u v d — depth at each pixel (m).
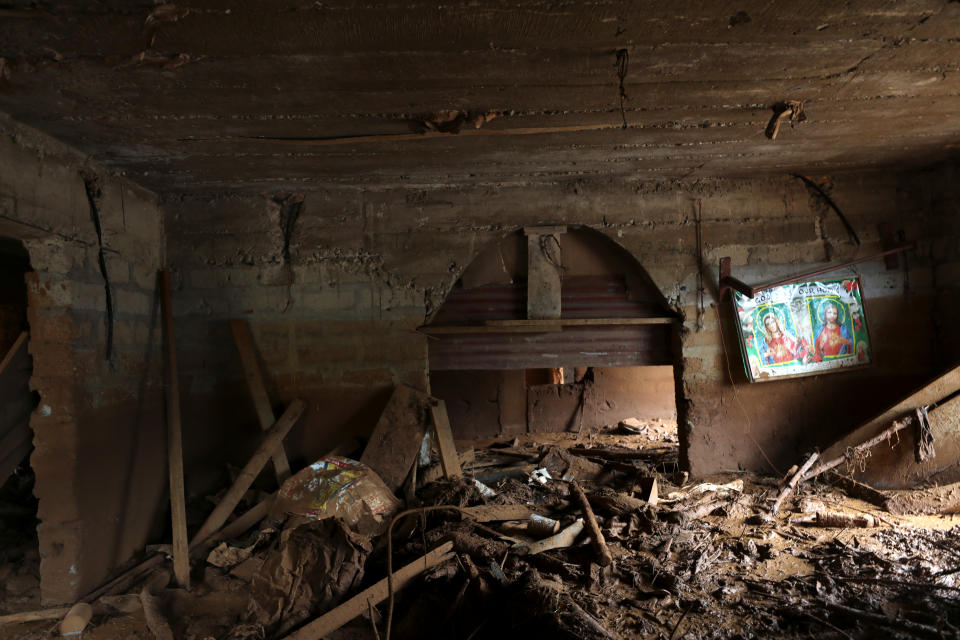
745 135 4.29
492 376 8.96
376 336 5.51
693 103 3.66
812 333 5.59
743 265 5.62
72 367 3.94
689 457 5.57
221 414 5.42
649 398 9.20
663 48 2.94
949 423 4.86
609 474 5.85
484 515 4.50
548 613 3.18
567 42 2.86
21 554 4.50
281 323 5.48
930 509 4.60
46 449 3.88
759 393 5.62
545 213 5.58
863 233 5.68
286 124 3.78
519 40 2.82
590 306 5.75
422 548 4.02
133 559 4.49
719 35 2.83
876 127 4.21
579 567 3.85
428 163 4.74
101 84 3.11
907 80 3.39
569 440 8.23
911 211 5.68
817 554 3.96
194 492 5.26
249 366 5.32
